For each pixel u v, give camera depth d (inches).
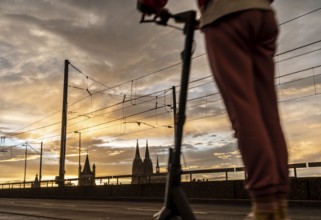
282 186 56.9
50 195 1398.9
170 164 66.9
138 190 1055.0
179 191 65.7
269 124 60.0
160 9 66.3
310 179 665.0
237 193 783.7
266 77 60.1
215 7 58.1
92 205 748.0
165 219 66.2
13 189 1683.1
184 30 65.7
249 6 56.7
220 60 57.2
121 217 440.5
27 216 423.8
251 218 54.0
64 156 1374.3
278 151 59.3
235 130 57.0
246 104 54.5
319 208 611.8
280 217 55.0
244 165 54.2
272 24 59.0
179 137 65.0
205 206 697.0
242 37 56.9
